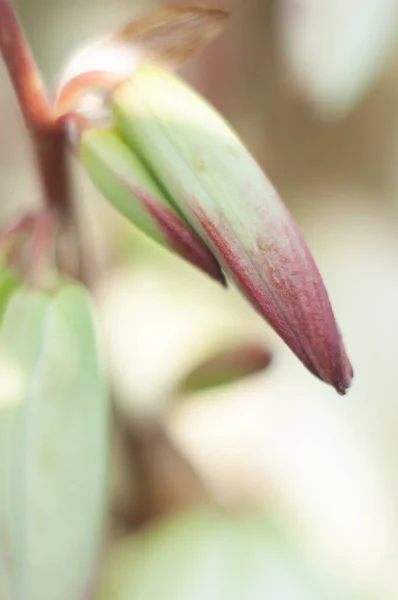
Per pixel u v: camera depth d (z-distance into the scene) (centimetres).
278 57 41
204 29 25
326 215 46
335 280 45
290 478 40
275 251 23
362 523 40
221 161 24
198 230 24
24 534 25
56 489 25
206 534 32
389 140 44
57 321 26
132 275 40
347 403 43
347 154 45
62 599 25
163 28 25
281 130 43
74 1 44
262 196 24
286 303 23
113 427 32
